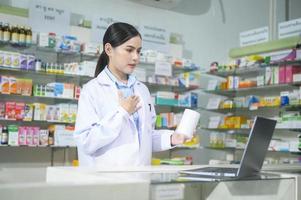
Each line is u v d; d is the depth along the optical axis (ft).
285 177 4.89
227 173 4.63
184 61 15.62
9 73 12.70
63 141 12.92
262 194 4.82
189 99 15.80
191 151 16.92
